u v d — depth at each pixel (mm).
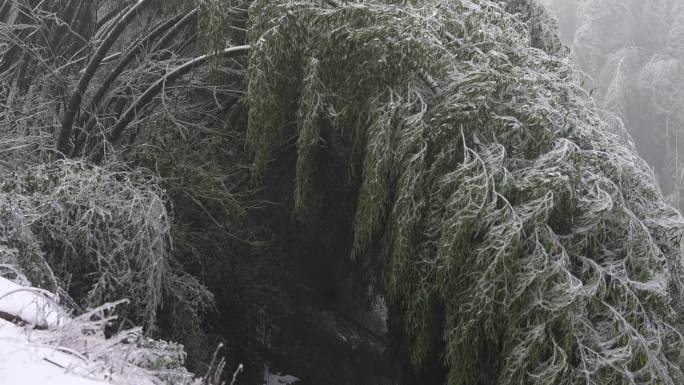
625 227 8594
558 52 15148
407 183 8477
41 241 7383
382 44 8641
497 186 8281
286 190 12250
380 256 9414
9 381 2484
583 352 7707
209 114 11992
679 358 8633
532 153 8586
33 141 10625
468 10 9664
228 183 11688
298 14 9102
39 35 12586
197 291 9406
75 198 7844
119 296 7887
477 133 8656
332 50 9008
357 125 9086
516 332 7836
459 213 8039
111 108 12445
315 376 12312
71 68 12766
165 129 10883
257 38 9203
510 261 7785
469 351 8062
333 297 13039
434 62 8641
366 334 12875
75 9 13086
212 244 10758
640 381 7816
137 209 8148
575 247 8297
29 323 3277
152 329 7832
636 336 7883
